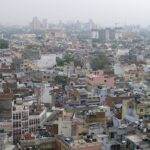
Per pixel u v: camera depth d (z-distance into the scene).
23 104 167.62
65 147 121.31
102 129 139.75
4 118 152.88
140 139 121.38
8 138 132.88
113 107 181.75
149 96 195.38
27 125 157.50
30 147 126.62
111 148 121.38
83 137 127.50
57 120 157.50
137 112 159.50
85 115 161.38
